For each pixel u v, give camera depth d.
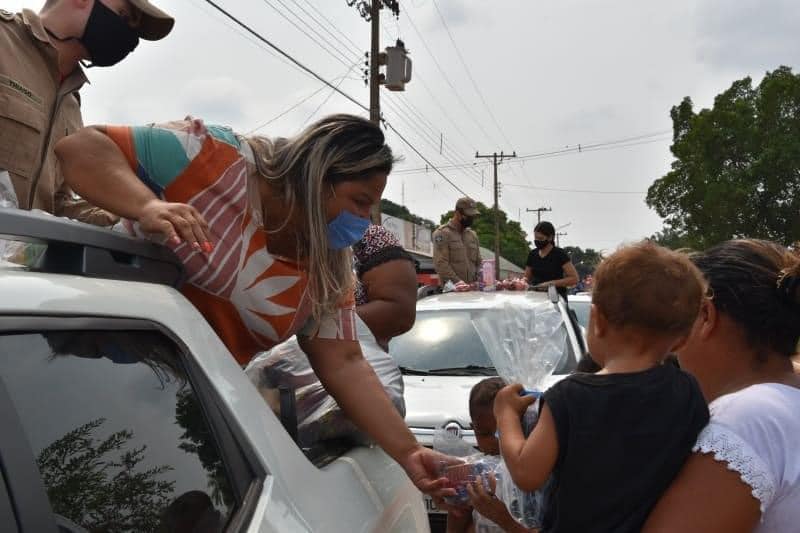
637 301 1.88
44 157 2.65
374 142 2.20
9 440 1.08
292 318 2.25
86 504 1.19
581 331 6.20
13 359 1.14
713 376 1.98
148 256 1.64
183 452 1.45
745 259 1.92
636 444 1.80
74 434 1.21
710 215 48.09
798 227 46.56
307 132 2.17
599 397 1.86
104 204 1.93
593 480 1.82
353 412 2.37
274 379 2.66
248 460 1.65
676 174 50.16
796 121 47.19
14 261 1.43
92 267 1.43
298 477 1.80
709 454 1.73
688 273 1.89
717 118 48.62
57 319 1.24
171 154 2.02
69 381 1.24
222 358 1.72
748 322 1.89
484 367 5.97
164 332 1.53
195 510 1.42
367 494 2.16
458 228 10.27
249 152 2.15
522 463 1.92
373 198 2.25
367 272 4.19
